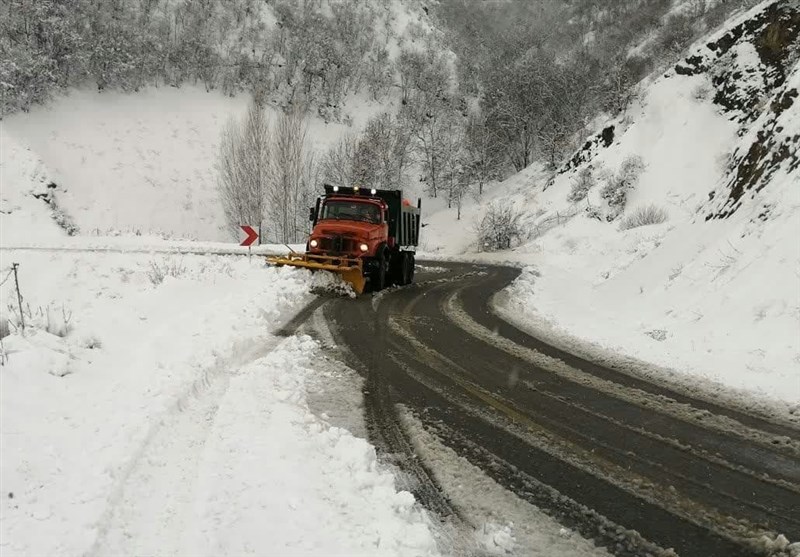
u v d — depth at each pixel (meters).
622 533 3.91
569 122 53.69
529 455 5.11
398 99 67.69
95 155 41.03
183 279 11.93
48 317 7.46
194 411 5.43
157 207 40.69
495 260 30.38
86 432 4.69
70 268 15.42
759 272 9.88
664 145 32.69
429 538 3.63
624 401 6.67
